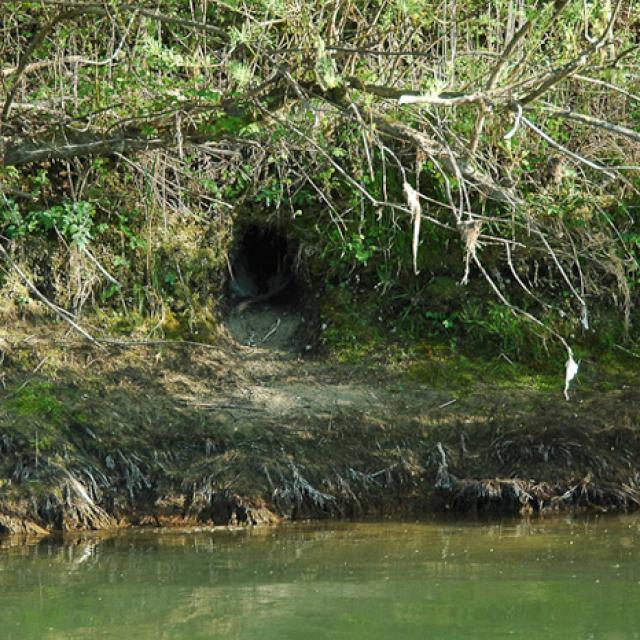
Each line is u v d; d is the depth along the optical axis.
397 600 8.16
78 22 13.04
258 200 15.00
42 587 8.66
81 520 11.23
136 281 14.30
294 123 11.30
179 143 10.67
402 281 14.77
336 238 14.86
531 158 14.77
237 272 15.30
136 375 13.19
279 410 12.96
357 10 12.04
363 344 14.34
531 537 10.53
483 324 14.41
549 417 13.06
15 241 13.88
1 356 12.88
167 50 10.80
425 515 11.84
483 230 14.58
